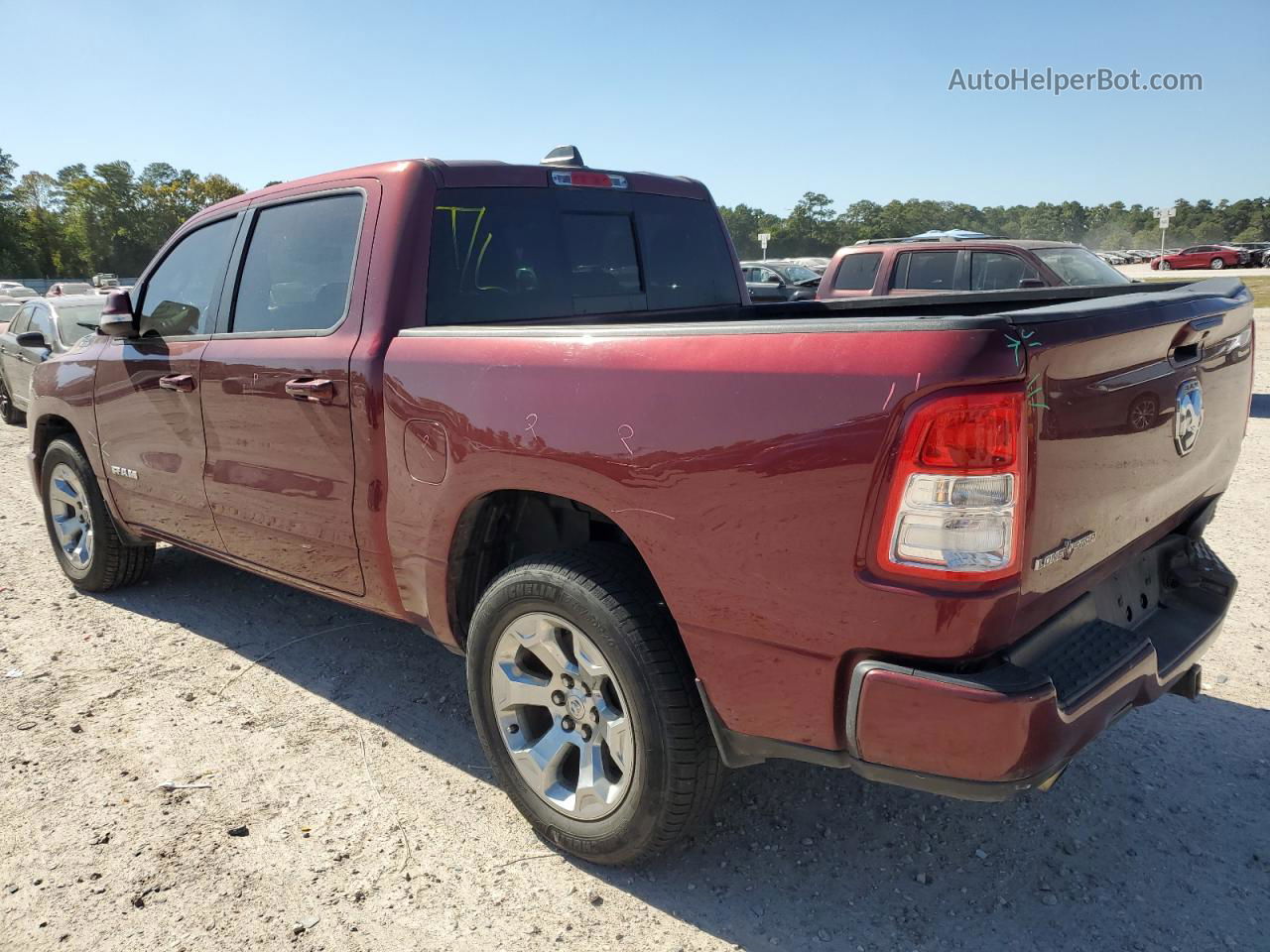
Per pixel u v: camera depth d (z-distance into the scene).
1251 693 3.57
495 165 3.38
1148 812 2.86
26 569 5.50
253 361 3.41
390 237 3.09
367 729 3.52
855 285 10.67
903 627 1.92
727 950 2.36
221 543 3.88
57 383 4.68
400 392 2.88
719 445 2.12
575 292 3.59
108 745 3.40
